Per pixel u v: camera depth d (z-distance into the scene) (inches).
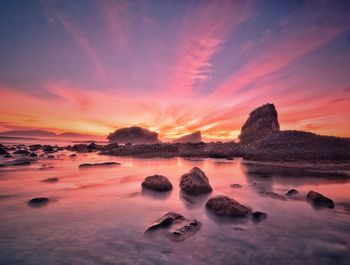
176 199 318.3
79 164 729.6
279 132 1044.5
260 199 321.1
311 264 153.2
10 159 812.0
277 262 155.6
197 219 237.9
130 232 199.2
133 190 370.0
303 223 228.5
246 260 157.6
